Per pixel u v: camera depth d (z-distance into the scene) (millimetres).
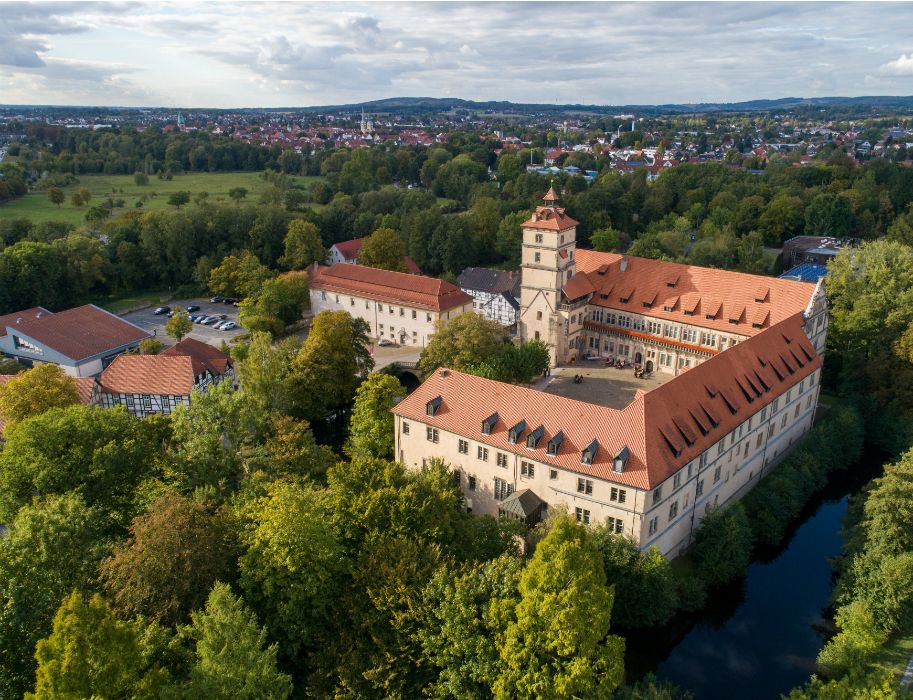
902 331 121562
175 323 152000
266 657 49438
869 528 78938
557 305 138875
